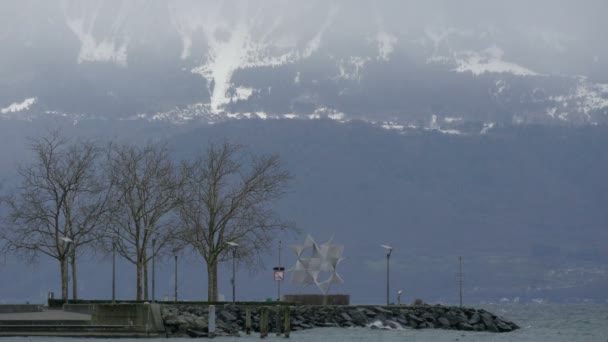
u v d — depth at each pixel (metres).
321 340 134.75
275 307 150.62
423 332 159.25
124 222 166.00
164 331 125.19
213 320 127.19
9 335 119.19
